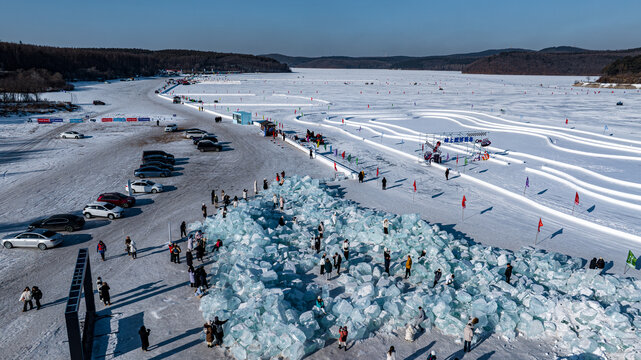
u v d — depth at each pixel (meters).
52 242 28.72
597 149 58.25
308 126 82.88
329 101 124.50
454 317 19.61
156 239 30.47
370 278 23.31
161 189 42.16
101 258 27.30
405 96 141.38
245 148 63.59
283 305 19.53
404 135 70.69
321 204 35.59
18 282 23.98
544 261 24.53
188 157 57.50
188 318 20.56
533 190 41.28
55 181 45.09
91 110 103.00
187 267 26.11
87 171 49.25
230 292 21.64
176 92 154.62
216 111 103.25
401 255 26.62
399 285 22.78
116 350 18.06
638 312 19.72
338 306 20.05
